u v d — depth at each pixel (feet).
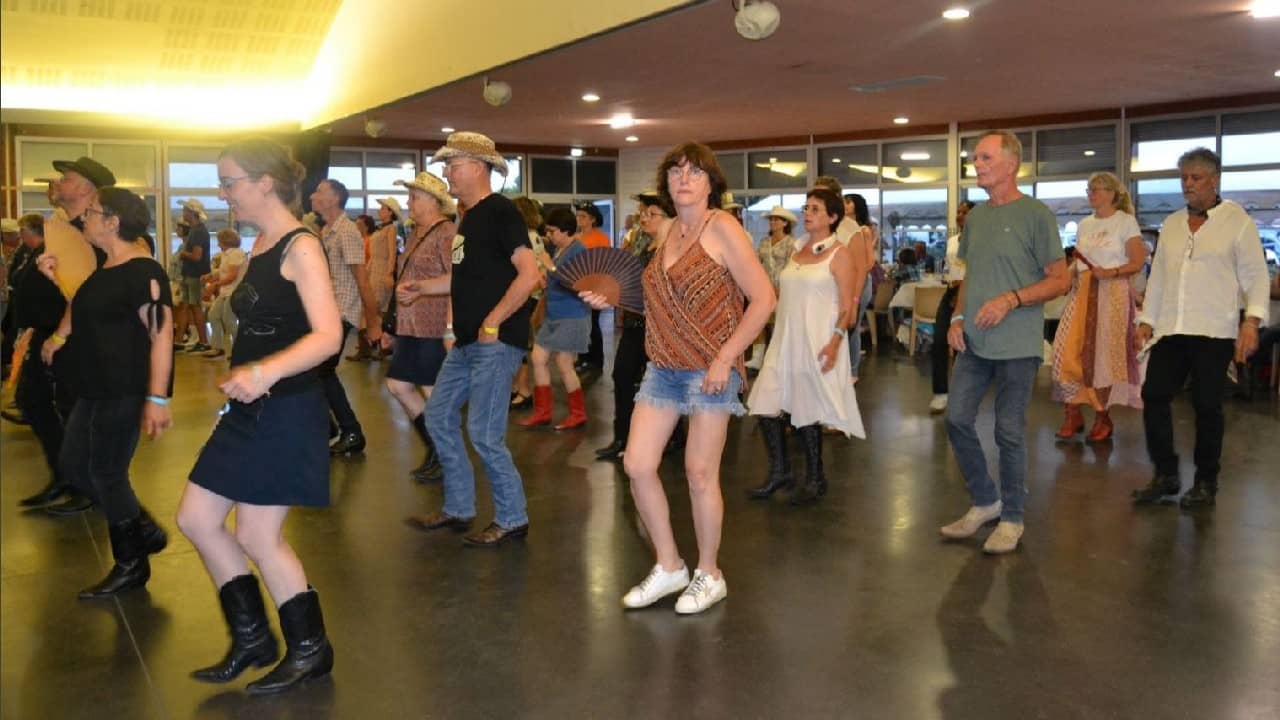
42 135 44.68
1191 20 25.44
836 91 36.32
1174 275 15.67
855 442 21.03
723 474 18.25
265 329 9.00
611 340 39.27
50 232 13.84
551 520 15.20
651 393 11.27
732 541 14.12
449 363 14.46
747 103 39.19
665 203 18.30
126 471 11.94
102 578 12.62
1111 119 42.06
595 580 12.52
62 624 11.08
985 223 13.53
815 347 15.60
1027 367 13.35
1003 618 11.16
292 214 9.23
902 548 13.76
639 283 13.42
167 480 18.07
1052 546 13.78
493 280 13.53
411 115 41.75
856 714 8.95
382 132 47.11
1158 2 23.67
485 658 10.18
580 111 40.96
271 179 8.98
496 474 13.94
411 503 16.26
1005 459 13.66
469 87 34.53
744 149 52.65
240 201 9.03
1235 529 14.49
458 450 14.66
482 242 13.52
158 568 13.00
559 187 55.72
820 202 15.65
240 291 9.08
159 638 10.69
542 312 23.08
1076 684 9.50
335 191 18.54
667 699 9.26
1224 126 39.34
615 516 15.42
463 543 14.02
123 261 11.60
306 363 8.64
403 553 13.64
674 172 10.83
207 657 10.21
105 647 10.45
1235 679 9.58
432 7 31.37
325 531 14.67
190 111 40.40
